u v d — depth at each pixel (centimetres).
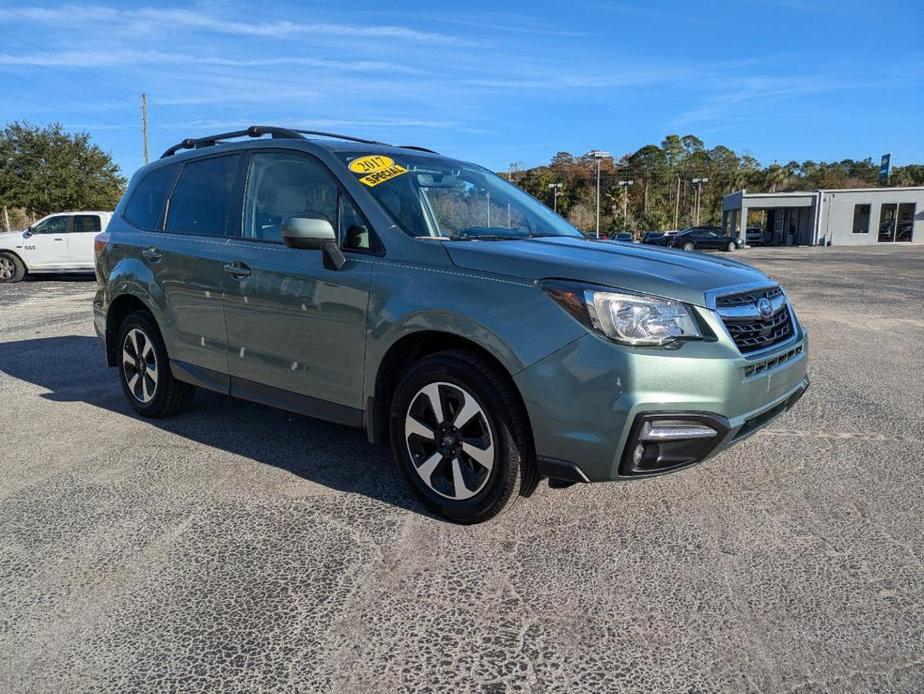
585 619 240
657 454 264
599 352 261
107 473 378
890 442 421
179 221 441
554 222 413
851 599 251
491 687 206
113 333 495
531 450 288
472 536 300
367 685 207
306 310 347
